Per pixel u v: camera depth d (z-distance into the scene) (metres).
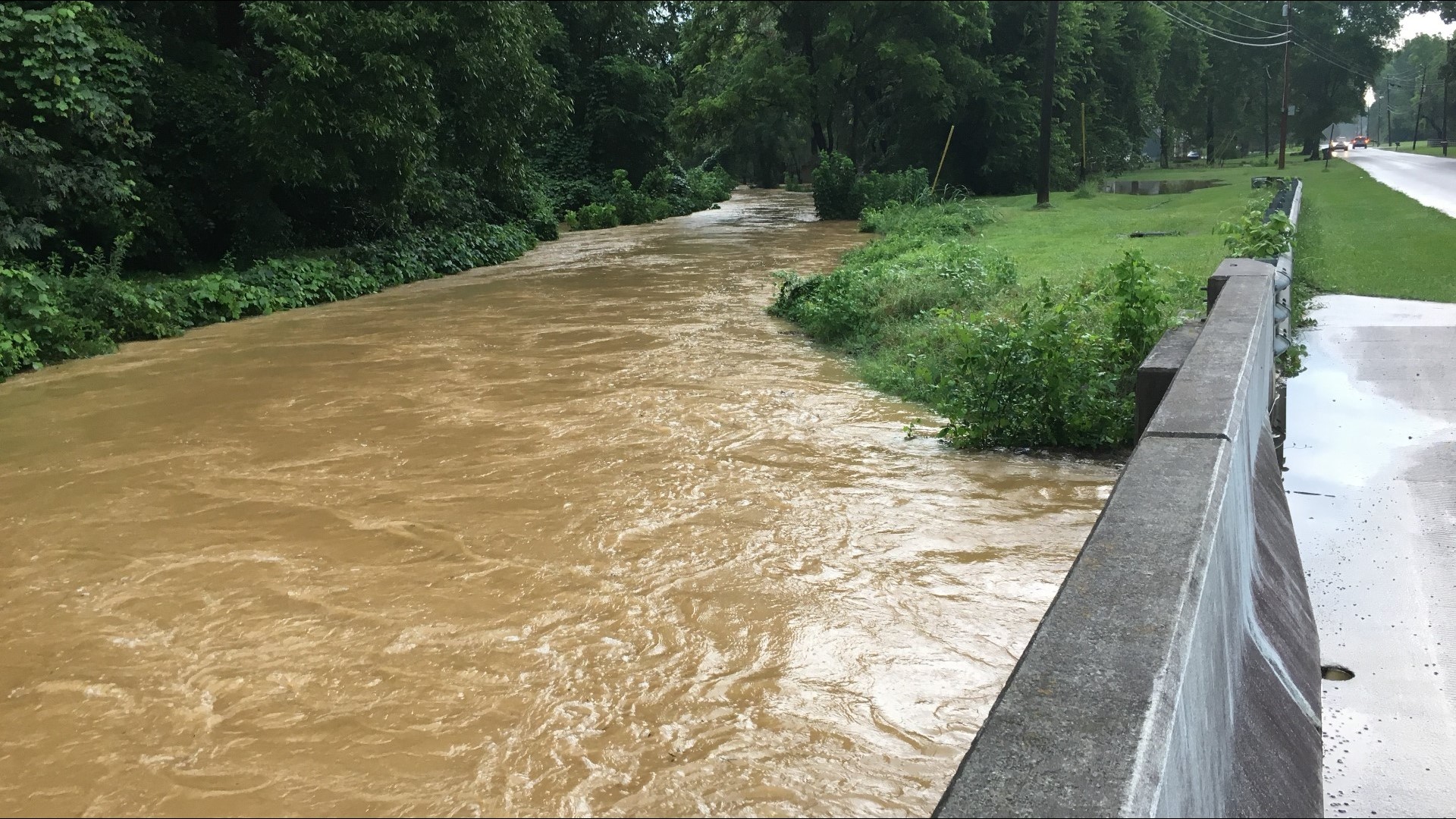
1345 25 82.75
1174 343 6.10
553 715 4.00
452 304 17.02
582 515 6.29
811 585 5.14
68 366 12.41
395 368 11.39
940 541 5.68
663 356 11.47
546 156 41.97
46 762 3.83
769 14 44.78
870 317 11.99
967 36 41.66
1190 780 1.78
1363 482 6.09
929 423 8.31
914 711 3.94
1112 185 47.38
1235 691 2.69
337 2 18.36
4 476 7.66
